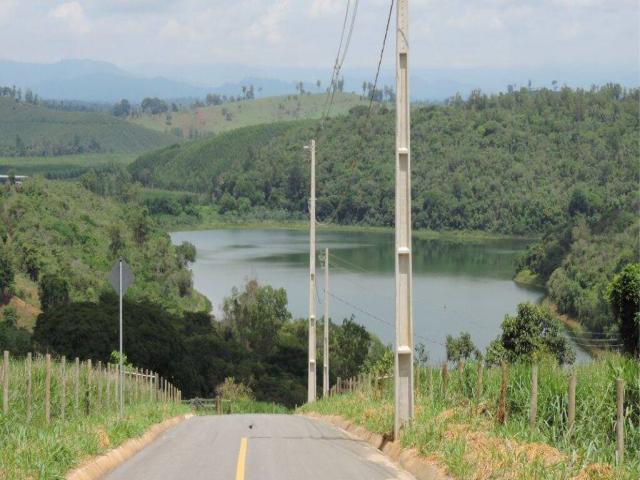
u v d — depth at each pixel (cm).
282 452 2106
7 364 2177
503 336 5709
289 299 15338
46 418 2320
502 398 2003
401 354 2139
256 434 2614
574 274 12512
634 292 4184
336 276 17450
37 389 2614
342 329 10881
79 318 7244
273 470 1806
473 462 1630
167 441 2442
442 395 2553
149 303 9062
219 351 9900
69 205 16912
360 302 14350
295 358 11169
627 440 1717
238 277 18650
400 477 1720
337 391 5284
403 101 2153
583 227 15888
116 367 3669
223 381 9419
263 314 12169
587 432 1789
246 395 8594
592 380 1994
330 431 2739
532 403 1873
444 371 2567
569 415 1775
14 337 7044
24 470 1573
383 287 15800
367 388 3678
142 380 4725
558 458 1568
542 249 16450
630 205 16200
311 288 5597
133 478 1728
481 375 2331
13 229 14012
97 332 7212
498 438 1811
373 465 1886
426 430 1952
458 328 11225
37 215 15012
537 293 14675
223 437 2511
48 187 17850
